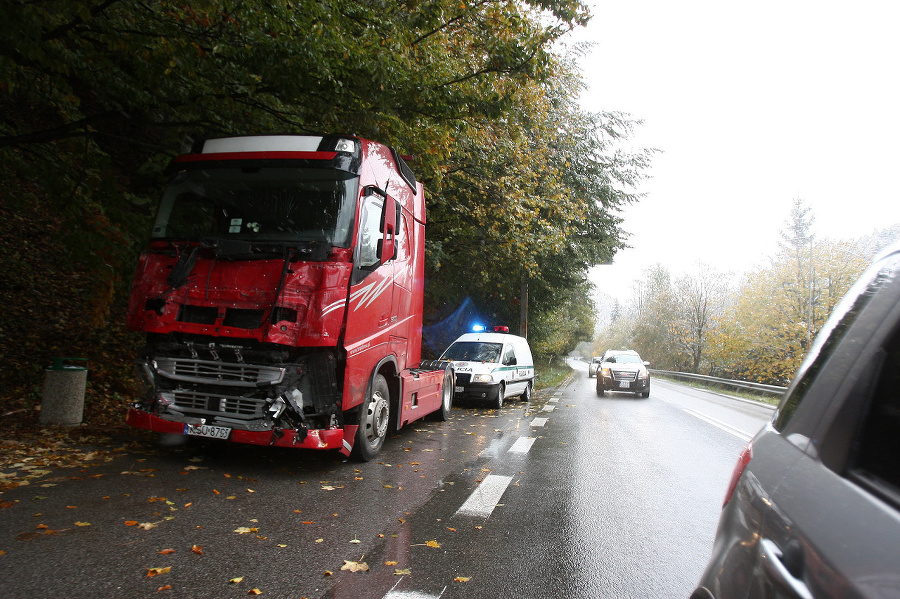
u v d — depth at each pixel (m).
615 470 7.13
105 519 4.37
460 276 22.25
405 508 5.18
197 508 4.79
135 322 6.15
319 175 6.46
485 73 9.12
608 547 4.36
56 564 3.53
